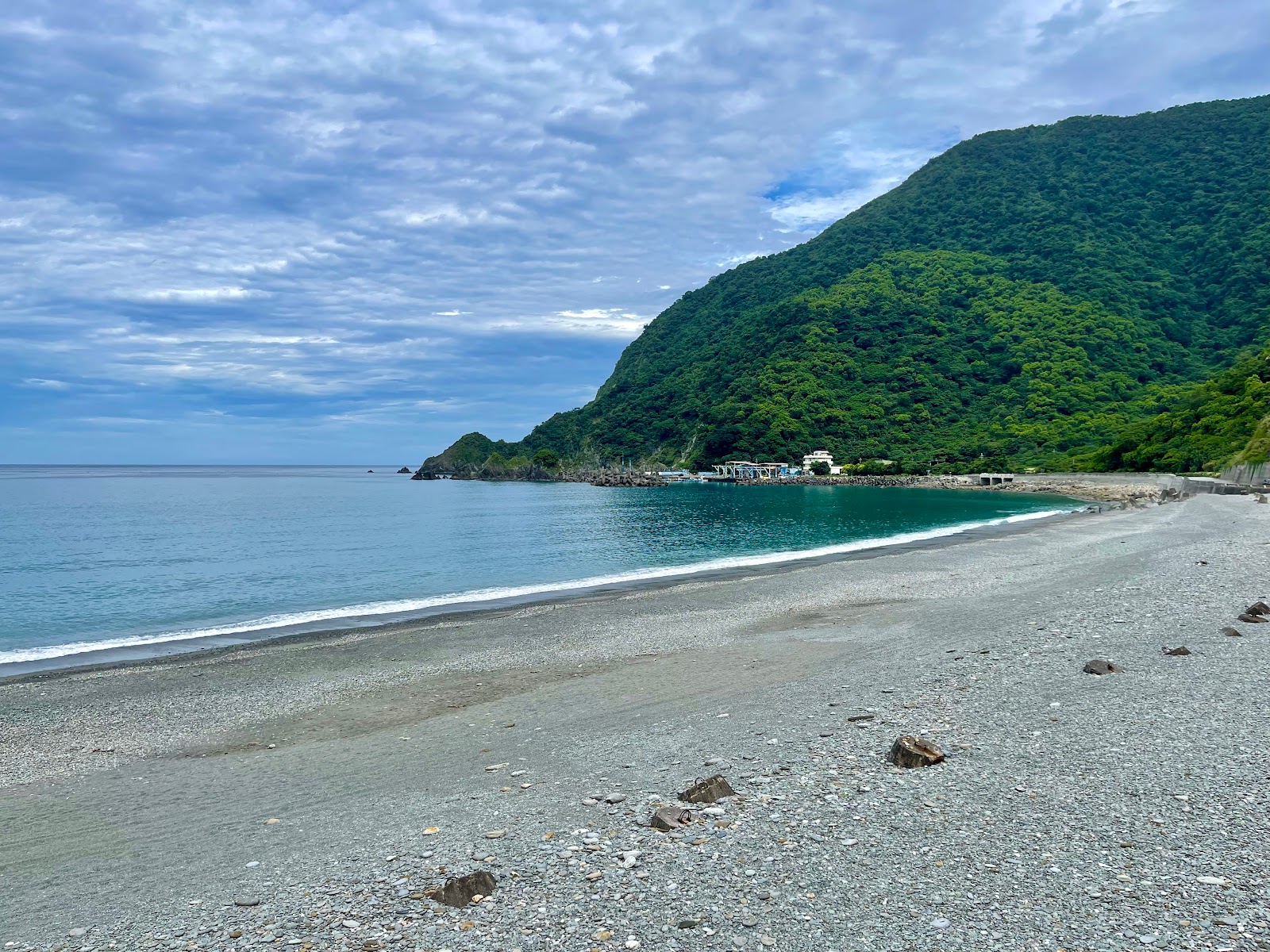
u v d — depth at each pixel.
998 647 15.41
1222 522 45.22
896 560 35.34
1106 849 6.51
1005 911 5.65
